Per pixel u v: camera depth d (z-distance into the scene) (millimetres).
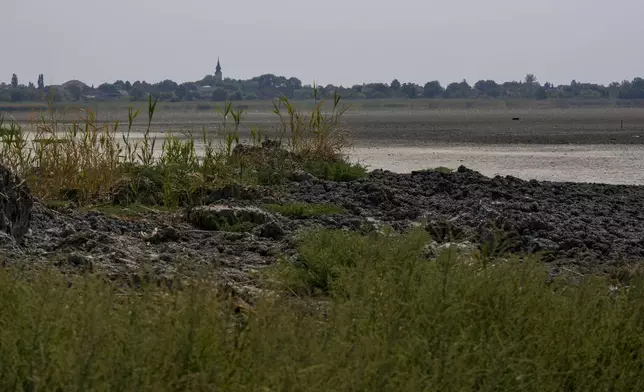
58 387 10438
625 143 124625
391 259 17531
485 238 27094
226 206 31469
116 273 20578
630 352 14117
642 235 31391
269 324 12469
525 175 70812
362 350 11672
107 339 11172
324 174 45812
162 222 29984
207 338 11711
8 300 13016
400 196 38406
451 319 13375
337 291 16688
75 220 29156
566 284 17047
